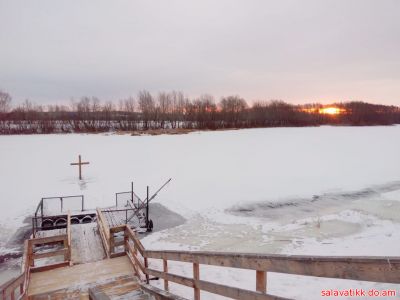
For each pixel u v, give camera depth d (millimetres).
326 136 52531
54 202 15484
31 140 48406
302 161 27766
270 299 2594
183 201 16516
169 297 4238
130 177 22078
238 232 12102
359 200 15984
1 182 20703
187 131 65812
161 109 88750
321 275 2119
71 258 8000
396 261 1683
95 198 16875
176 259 4633
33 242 7023
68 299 5402
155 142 44375
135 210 12516
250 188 18875
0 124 76312
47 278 6570
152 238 11664
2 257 10219
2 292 3836
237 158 29766
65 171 24234
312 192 17797
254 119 89438
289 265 2393
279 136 53000
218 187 19219
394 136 51719
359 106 119375
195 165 26406
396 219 12586
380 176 21422
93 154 32938
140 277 6617
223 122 85688
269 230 12164
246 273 8133
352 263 1902
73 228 10609
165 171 24031
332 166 25203
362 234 11055
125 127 75125
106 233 8359
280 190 18297
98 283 5918
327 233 11414
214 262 3475
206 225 13055
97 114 86875
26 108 86688
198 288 4020
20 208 15375
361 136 52250
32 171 24312
